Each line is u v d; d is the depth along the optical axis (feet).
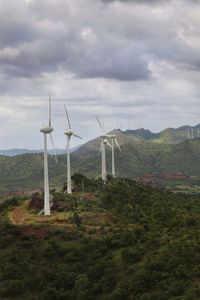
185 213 422.41
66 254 329.52
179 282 230.89
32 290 297.12
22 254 341.00
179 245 279.90
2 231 394.93
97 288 270.26
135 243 316.40
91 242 337.72
